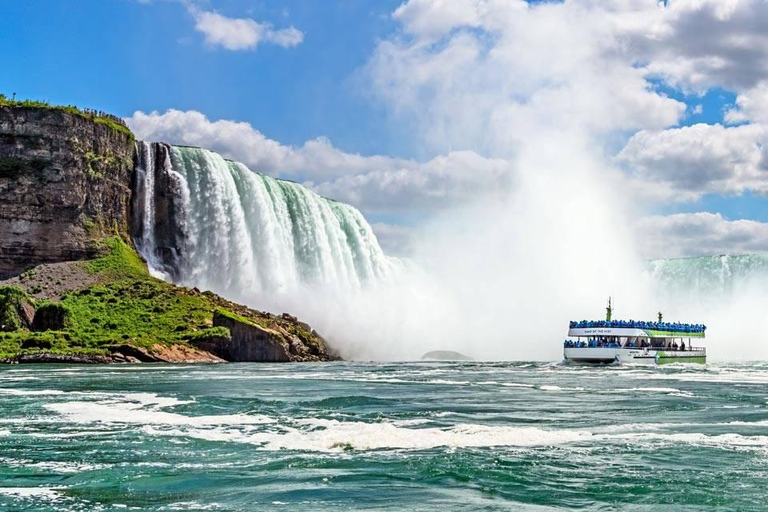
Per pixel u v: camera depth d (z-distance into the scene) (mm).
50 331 108688
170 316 117438
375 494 26266
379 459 31250
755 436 37188
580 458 31719
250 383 66812
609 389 63656
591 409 48438
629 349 107438
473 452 32719
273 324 120188
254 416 43562
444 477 28422
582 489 27109
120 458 31516
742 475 29062
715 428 40156
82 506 24906
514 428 38844
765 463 31031
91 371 82250
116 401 50688
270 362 110188
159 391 58094
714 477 28750
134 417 42844
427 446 34000
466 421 42438
